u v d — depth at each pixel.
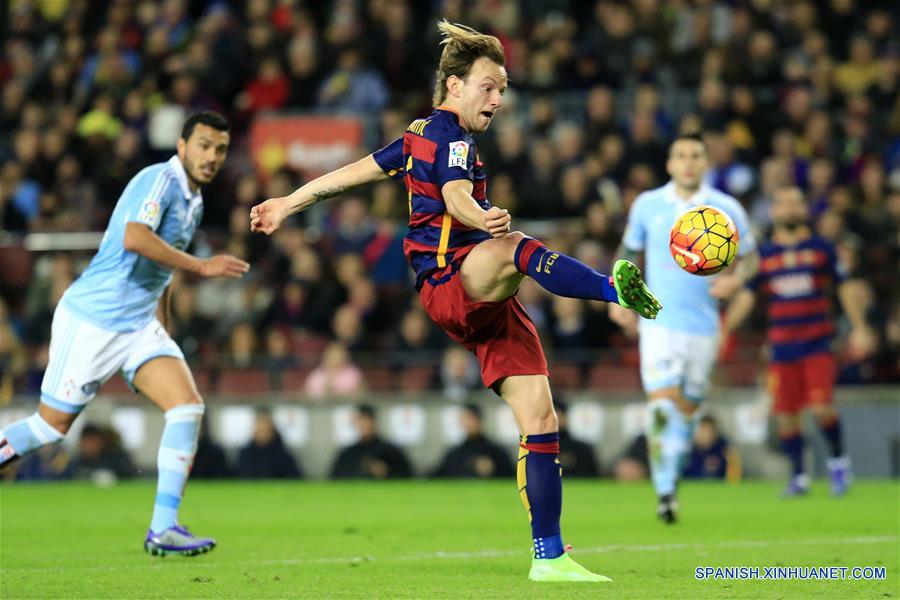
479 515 38.03
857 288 56.94
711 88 67.44
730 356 55.75
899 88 70.75
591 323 57.38
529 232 62.44
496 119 70.31
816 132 66.62
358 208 64.50
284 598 19.27
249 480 56.44
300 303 61.56
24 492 49.38
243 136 74.12
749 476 53.97
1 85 84.00
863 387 55.19
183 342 60.78
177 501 26.06
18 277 65.00
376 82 73.44
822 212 61.81
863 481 53.16
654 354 34.59
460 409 56.00
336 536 31.22
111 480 56.66
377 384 57.47
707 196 34.91
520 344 21.19
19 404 58.62
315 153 67.75
